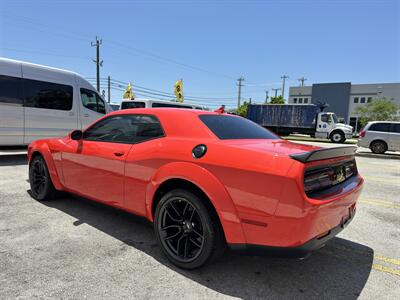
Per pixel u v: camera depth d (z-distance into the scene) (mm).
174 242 2861
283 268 2855
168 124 3055
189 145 2758
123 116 3525
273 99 54688
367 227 4082
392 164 11188
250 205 2314
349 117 47188
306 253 2268
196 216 2674
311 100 50000
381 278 2738
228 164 2426
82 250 3051
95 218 3973
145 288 2430
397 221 4352
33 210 4227
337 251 3301
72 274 2592
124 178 3227
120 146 3359
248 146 2580
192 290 2432
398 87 43562
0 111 7902
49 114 8922
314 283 2617
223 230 2492
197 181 2545
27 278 2504
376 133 14391
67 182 4125
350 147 2779
